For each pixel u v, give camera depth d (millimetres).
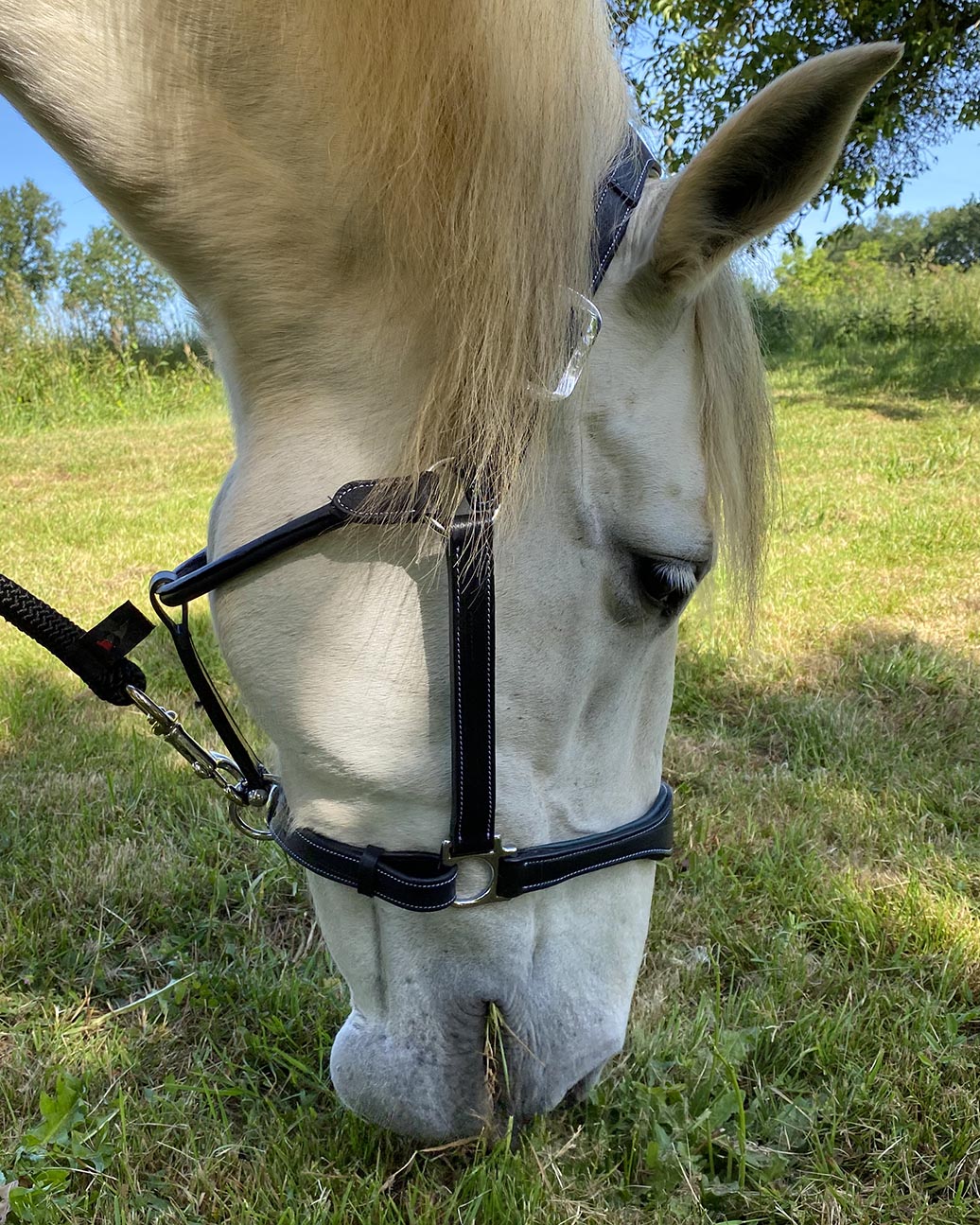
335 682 941
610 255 891
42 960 1779
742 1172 1276
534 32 810
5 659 3309
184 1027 1629
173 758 2570
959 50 7168
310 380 896
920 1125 1367
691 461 939
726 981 1747
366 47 806
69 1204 1246
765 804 2330
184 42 832
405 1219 1238
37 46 849
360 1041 1080
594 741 1033
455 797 943
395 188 816
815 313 13383
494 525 884
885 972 1750
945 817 2266
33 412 10086
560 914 1064
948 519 4621
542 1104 1088
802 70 801
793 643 3289
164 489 6539
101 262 10883
